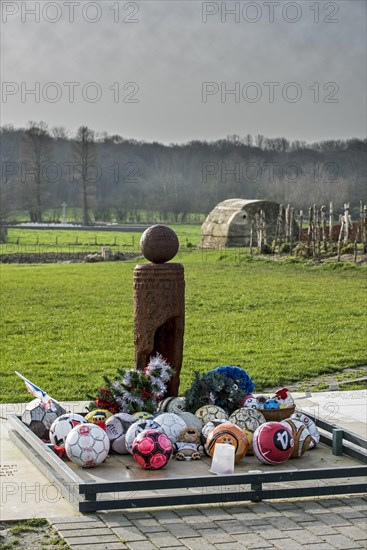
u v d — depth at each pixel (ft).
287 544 24.16
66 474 27.84
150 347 34.35
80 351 61.21
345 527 25.54
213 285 100.22
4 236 208.33
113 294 94.38
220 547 23.88
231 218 161.27
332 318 77.25
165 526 25.52
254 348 62.34
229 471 28.86
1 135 255.50
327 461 31.09
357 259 120.47
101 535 24.68
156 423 30.99
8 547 23.68
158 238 34.30
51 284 103.71
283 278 107.65
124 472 29.19
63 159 256.93
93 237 209.56
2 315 78.74
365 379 51.55
